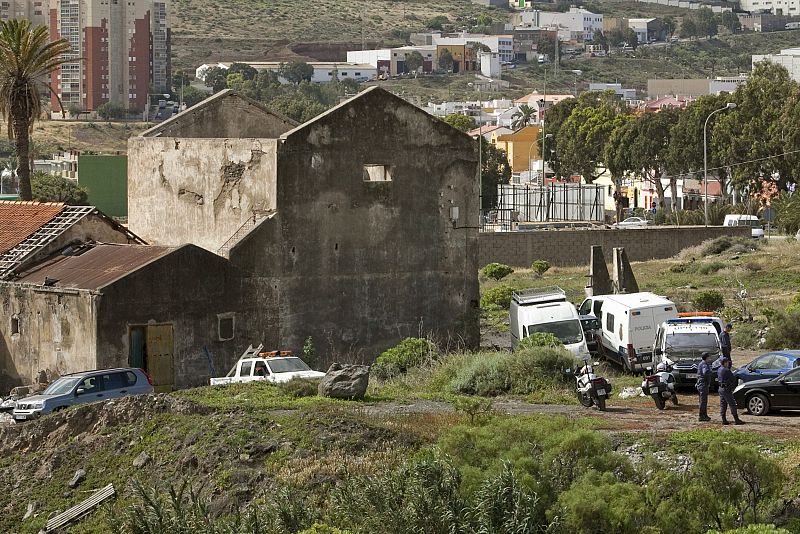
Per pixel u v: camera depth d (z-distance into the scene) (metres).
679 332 86.25
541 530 49.75
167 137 112.62
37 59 131.12
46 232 105.38
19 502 69.00
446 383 86.50
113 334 91.06
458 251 109.12
